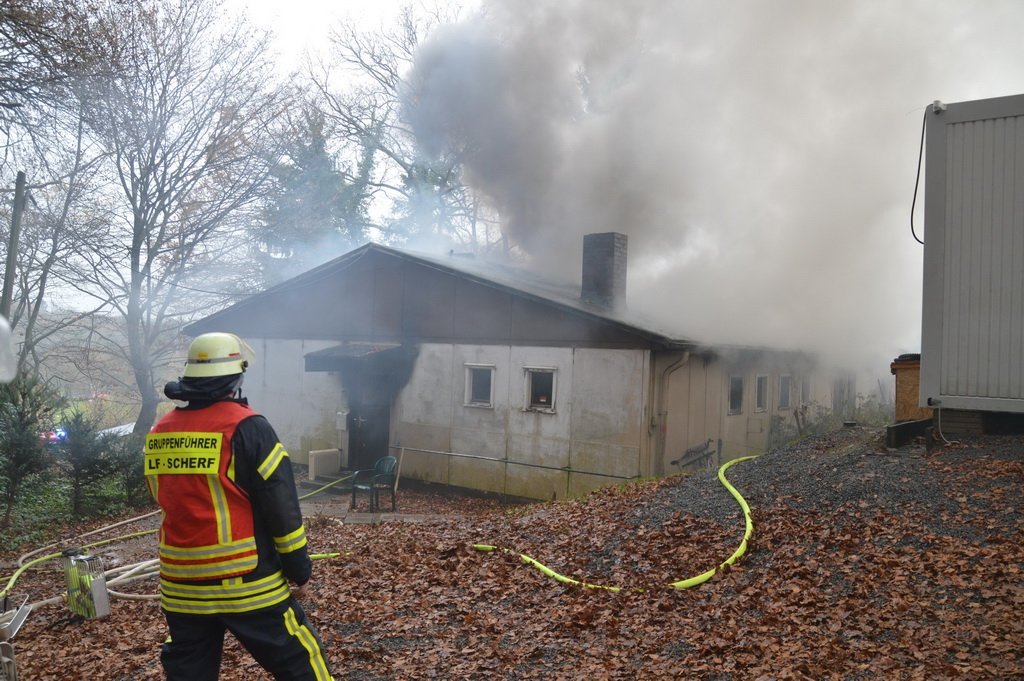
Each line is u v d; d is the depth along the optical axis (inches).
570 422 557.9
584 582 239.1
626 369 531.2
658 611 206.5
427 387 644.1
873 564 214.2
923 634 172.2
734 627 189.3
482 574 259.1
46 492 556.1
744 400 677.9
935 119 285.6
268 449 113.2
